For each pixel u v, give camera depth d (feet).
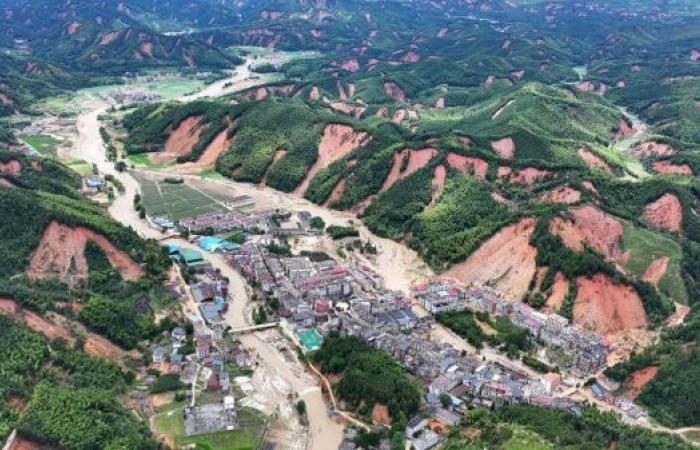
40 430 483.51
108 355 613.93
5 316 580.71
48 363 562.25
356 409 560.61
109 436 493.77
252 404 567.18
